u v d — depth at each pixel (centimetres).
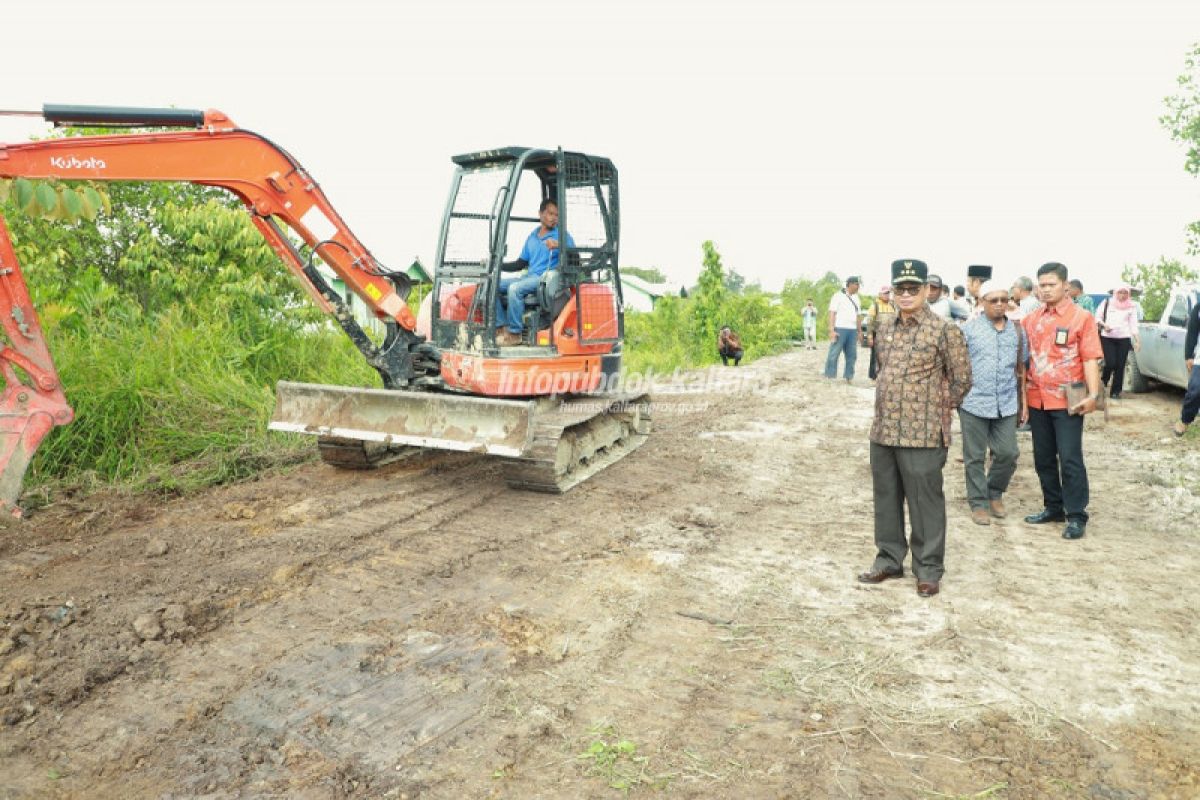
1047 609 469
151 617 427
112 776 310
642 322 2639
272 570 502
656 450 877
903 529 505
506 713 354
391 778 309
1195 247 2012
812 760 322
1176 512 657
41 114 546
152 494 663
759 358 2317
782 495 714
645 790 304
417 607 460
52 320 841
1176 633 438
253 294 1098
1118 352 1210
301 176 644
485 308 661
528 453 655
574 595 481
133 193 1197
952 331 463
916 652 414
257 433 807
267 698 362
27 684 366
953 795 302
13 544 542
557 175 677
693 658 407
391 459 773
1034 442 621
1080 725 348
